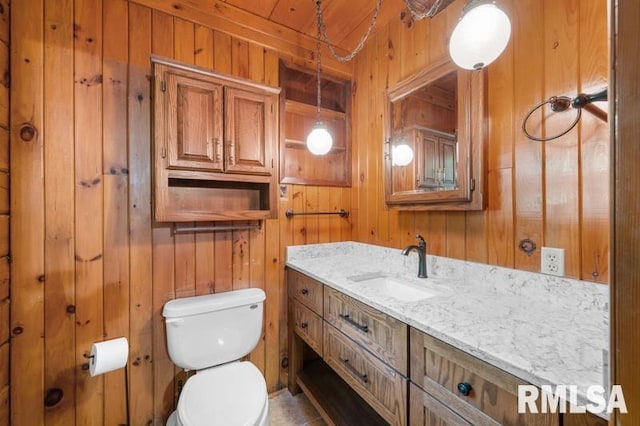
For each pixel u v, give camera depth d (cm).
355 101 210
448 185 132
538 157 107
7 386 114
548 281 104
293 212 190
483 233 126
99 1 133
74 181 127
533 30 108
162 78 132
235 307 150
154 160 133
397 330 98
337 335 134
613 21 41
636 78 38
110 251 135
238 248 170
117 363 119
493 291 120
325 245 201
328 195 205
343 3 163
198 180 156
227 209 168
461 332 81
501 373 68
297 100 210
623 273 40
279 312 185
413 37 161
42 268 121
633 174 38
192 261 155
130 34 139
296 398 177
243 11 169
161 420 146
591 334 79
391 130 167
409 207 154
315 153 178
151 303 144
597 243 92
